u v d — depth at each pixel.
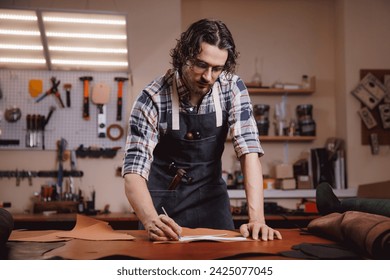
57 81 4.44
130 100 4.48
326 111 5.03
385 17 4.86
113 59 4.39
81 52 4.31
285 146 4.95
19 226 3.56
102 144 4.42
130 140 1.80
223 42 1.61
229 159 4.85
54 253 1.18
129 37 4.25
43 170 4.38
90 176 4.41
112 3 4.54
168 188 2.00
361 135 4.75
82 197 4.22
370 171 4.71
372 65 4.82
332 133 5.01
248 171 1.79
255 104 4.95
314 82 4.86
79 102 4.45
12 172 4.32
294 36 5.09
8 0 4.41
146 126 1.84
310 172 4.71
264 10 5.09
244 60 5.02
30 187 4.35
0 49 4.27
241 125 1.88
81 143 4.41
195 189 2.02
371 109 4.74
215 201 2.04
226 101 1.96
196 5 5.02
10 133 4.37
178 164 2.02
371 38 4.84
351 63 4.80
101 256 1.10
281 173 4.63
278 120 4.88
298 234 1.64
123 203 4.42
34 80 4.39
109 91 4.43
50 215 3.91
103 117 4.44
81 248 1.27
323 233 1.52
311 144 4.97
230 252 1.16
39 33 4.19
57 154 4.39
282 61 5.05
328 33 5.09
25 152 4.38
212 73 1.65
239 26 5.05
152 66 4.52
